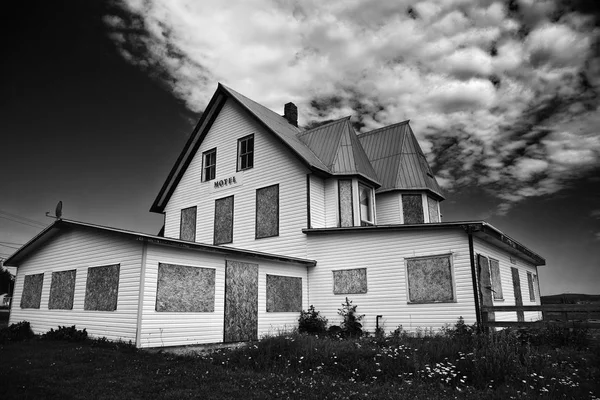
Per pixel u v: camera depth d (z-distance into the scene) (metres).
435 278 15.38
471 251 14.83
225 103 22.94
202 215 22.62
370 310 16.44
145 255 12.68
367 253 16.97
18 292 18.78
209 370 9.29
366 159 22.39
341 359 9.94
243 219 20.80
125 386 8.02
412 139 25.17
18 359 10.42
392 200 22.70
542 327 12.45
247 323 15.33
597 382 8.39
